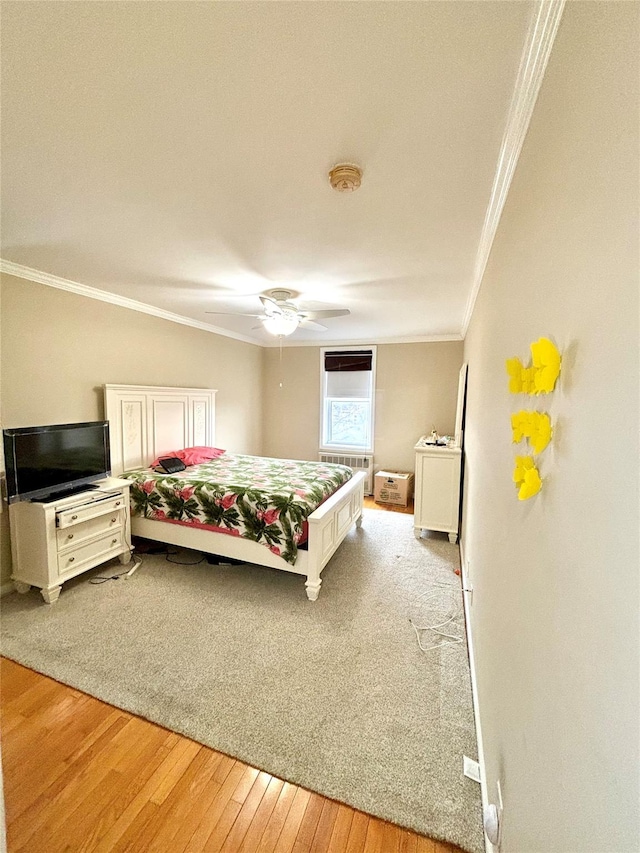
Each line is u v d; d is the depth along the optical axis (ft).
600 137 1.71
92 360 9.98
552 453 2.31
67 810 4.01
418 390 16.61
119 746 4.73
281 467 12.03
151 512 9.77
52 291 8.89
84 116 3.67
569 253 2.14
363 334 16.05
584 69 1.96
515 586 3.24
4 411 8.02
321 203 5.28
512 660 3.19
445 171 4.48
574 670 1.80
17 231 6.26
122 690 5.57
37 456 7.98
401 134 3.88
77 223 5.96
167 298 10.59
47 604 7.79
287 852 3.68
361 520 12.79
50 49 2.93
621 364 1.42
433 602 8.14
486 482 5.51
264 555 8.71
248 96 3.42
